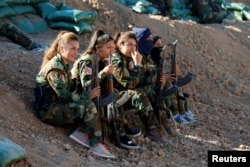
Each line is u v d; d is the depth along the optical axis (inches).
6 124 493.7
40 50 710.5
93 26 882.1
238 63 1023.0
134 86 585.3
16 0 794.8
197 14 1235.9
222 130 702.5
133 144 557.6
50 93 525.0
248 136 676.1
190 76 678.5
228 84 895.7
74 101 518.9
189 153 589.0
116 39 582.6
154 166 530.3
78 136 524.4
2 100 524.4
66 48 519.2
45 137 506.6
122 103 579.8
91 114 516.4
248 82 954.1
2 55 649.0
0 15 759.1
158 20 1023.0
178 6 1223.5
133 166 517.7
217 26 1192.8
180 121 676.1
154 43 645.9
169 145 596.4
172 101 661.3
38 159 445.4
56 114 520.4
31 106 549.6
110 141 559.8
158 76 617.9
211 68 928.9
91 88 530.3
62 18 825.5
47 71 519.2
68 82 529.3
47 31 821.2
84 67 533.6
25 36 713.6
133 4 1088.8
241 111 791.1
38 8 842.8
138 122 623.5
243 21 1299.2
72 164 472.7
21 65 636.7
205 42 1009.5
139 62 575.5
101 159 514.9
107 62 563.2
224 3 1330.0
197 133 660.1
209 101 808.3
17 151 406.6
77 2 929.5
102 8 944.3
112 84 554.3
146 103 588.7
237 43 1111.6
